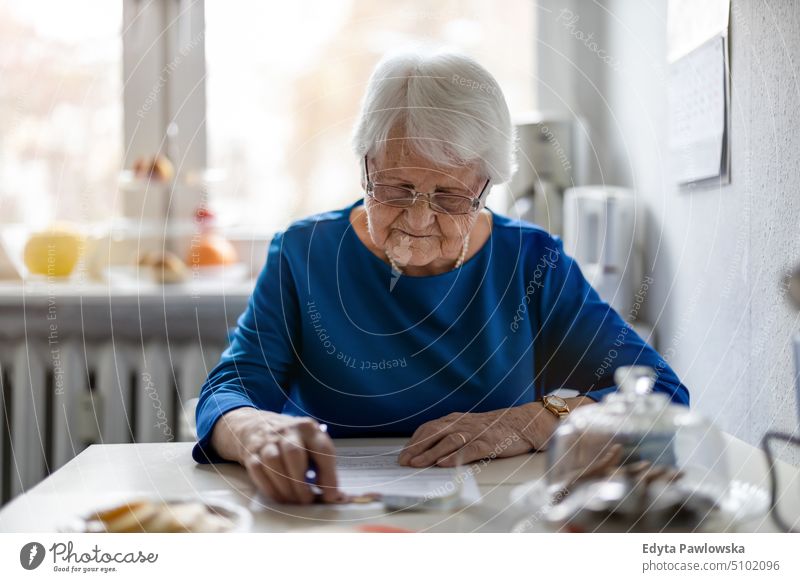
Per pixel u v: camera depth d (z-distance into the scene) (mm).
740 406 1027
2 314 1718
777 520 594
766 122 941
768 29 936
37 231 1749
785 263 874
